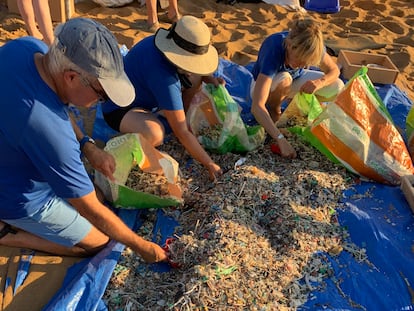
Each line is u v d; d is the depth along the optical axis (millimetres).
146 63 3154
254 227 2902
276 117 4020
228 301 2475
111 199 3018
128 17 5574
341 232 2996
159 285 2611
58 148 2043
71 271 2684
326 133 3336
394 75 4508
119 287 2586
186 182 3275
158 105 3264
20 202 2387
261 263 2689
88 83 1937
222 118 3535
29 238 2721
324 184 3244
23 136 2010
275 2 6230
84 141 2824
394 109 4305
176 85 3131
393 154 3381
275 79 3734
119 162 3057
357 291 2664
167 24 5590
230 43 5168
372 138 3369
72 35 1881
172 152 3553
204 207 3010
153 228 2975
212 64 3133
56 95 2029
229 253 2682
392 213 3156
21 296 2549
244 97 4340
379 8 6441
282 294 2578
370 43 5453
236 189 3096
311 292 2631
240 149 3561
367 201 3219
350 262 2807
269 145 3635
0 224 2699
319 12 6273
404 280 2746
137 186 3080
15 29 5031
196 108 3561
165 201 2984
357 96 3352
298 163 3439
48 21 4180
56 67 1931
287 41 3422
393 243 2922
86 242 2672
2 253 2744
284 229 2908
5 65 2016
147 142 3096
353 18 6141
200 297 2459
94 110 3969
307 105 3689
